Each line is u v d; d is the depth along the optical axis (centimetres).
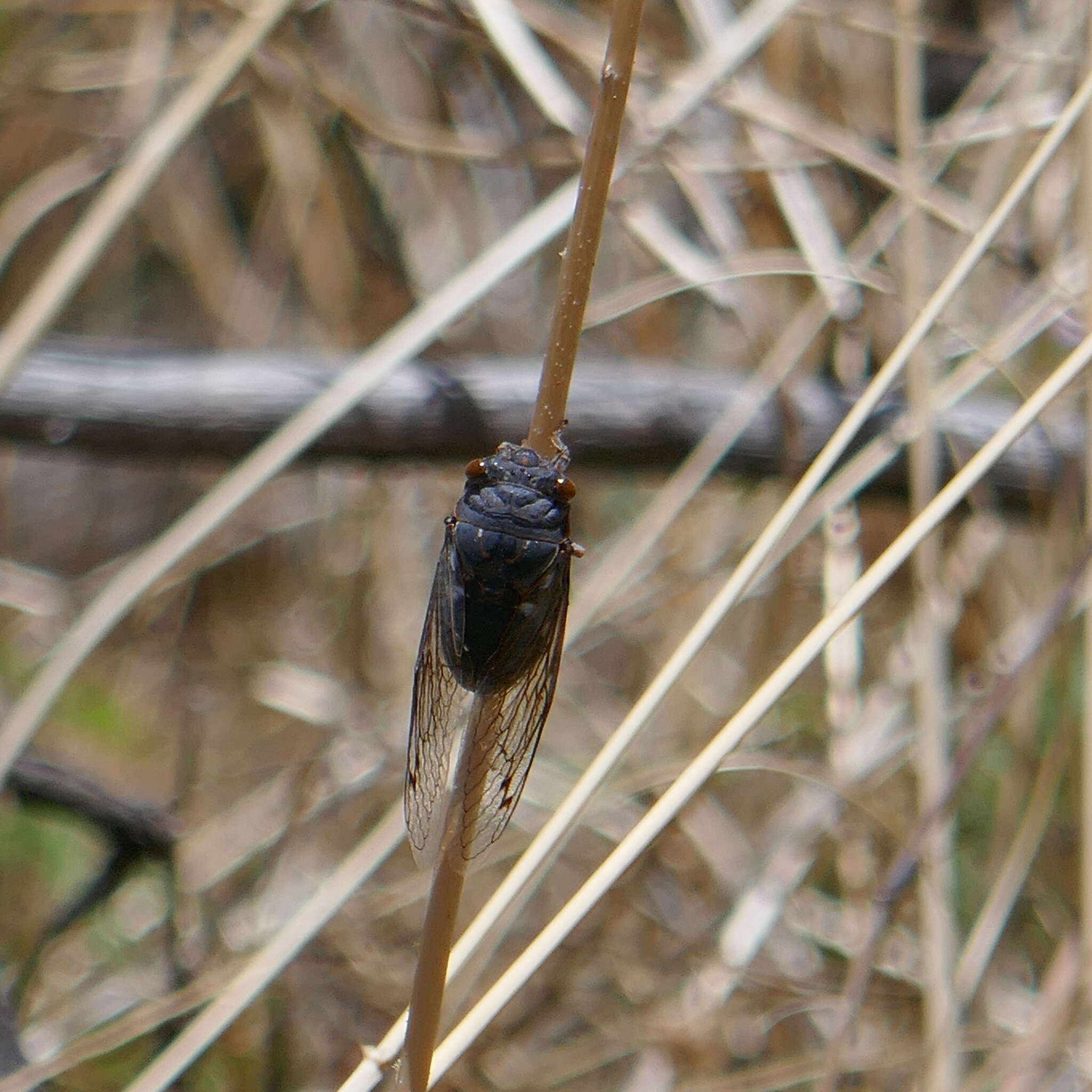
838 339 78
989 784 78
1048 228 78
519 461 70
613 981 78
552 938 69
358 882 72
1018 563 78
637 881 78
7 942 78
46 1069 72
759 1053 77
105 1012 77
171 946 77
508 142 79
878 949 72
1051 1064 73
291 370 76
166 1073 70
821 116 79
